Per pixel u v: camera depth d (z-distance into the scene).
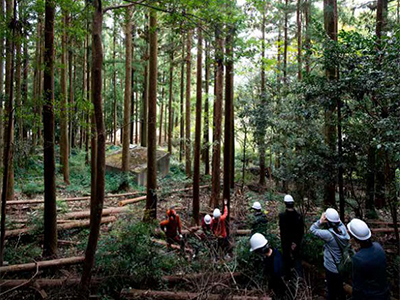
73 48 12.28
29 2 4.61
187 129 16.45
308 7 10.88
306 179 6.07
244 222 8.97
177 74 23.62
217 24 5.04
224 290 4.22
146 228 5.67
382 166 5.23
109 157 16.42
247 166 18.05
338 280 3.60
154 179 8.18
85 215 8.33
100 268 4.88
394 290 4.07
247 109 11.82
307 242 4.76
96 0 4.00
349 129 5.20
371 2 8.46
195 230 7.86
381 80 4.09
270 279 3.60
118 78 25.17
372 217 7.31
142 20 11.88
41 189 10.77
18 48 4.67
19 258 5.57
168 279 4.71
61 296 4.42
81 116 6.09
